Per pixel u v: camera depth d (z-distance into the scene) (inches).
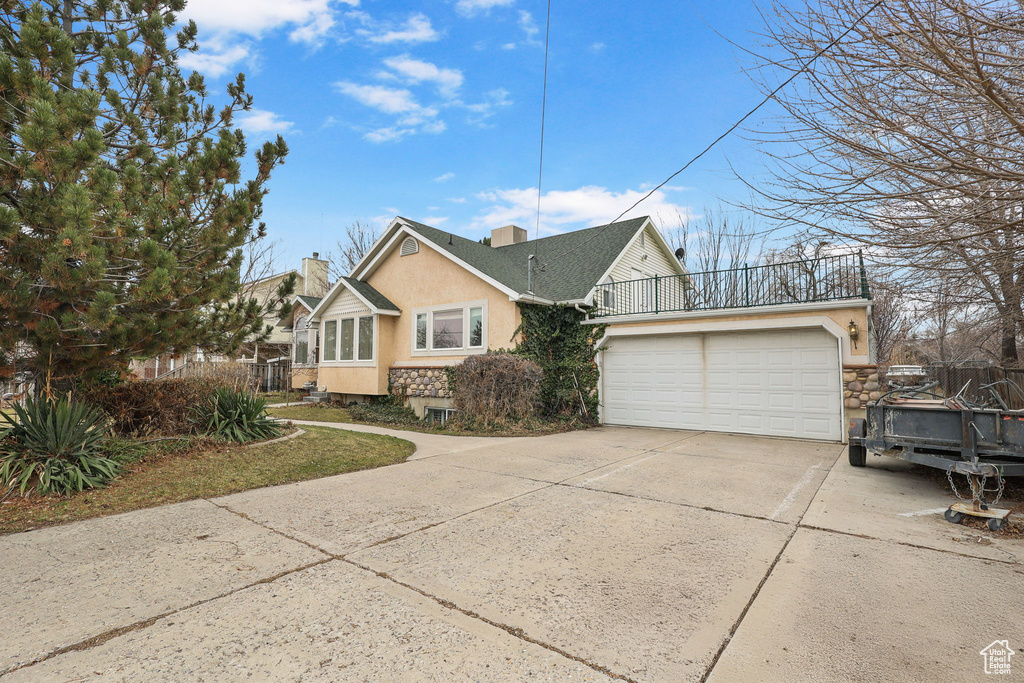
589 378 534.9
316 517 195.5
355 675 94.9
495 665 98.9
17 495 205.5
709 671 97.3
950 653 103.7
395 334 633.6
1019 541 171.6
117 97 291.6
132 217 242.8
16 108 205.5
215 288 283.1
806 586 136.3
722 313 454.0
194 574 141.3
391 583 136.5
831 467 298.2
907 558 156.4
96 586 133.1
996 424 224.2
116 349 254.1
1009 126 162.4
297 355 840.9
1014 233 178.9
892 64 156.4
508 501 220.2
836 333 402.0
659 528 184.9
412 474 274.4
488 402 469.1
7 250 201.8
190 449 292.2
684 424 480.1
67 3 285.7
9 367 240.5
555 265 666.2
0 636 108.1
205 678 93.4
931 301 261.1
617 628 113.7
